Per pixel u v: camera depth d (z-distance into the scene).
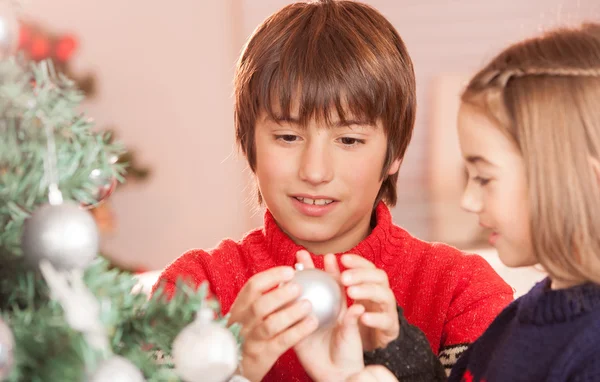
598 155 0.77
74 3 3.59
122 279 0.75
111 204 3.62
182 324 0.74
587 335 0.78
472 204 0.83
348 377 0.86
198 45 3.68
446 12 3.26
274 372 1.06
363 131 1.01
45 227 0.69
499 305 1.07
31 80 0.74
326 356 0.87
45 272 0.67
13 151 0.71
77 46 3.00
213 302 0.75
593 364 0.77
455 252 1.12
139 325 0.74
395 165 1.09
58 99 0.73
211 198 3.75
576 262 0.78
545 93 0.79
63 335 0.66
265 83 1.01
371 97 1.00
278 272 0.84
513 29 3.23
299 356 0.87
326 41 1.01
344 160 1.00
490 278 1.10
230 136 3.74
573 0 2.85
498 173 0.81
